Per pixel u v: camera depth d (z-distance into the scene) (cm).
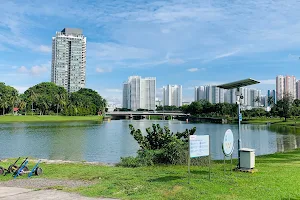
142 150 1939
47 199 996
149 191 1057
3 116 12344
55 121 12050
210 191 1037
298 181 1188
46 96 14538
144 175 1379
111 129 7738
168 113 17625
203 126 9731
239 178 1248
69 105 14975
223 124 11319
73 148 3688
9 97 12575
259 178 1247
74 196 1028
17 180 1370
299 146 3897
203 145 1207
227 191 1034
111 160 2692
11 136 5422
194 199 947
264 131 6988
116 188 1121
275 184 1135
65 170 1641
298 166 1650
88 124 10425
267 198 952
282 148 3681
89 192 1072
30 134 5884
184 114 17725
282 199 946
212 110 15950
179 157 1795
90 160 2698
